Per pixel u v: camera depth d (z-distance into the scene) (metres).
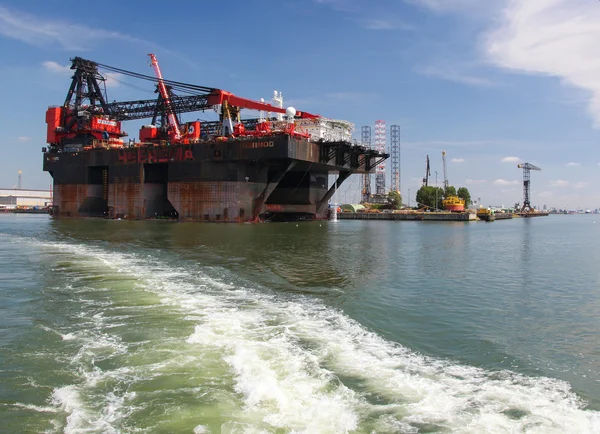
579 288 21.81
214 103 85.94
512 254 38.06
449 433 7.67
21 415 8.16
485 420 8.11
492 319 15.55
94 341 12.12
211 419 7.97
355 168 92.06
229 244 39.53
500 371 10.59
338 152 85.00
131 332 12.91
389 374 10.16
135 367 10.29
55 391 9.13
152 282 20.56
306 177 93.38
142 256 30.06
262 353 11.20
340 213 147.38
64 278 21.47
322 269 25.75
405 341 12.72
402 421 8.02
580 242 53.78
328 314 15.33
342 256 32.53
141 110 95.31
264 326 13.62
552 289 21.48
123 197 87.75
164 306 16.02
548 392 9.41
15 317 14.59
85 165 93.56
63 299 17.11
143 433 7.55
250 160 75.25
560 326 14.78
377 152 94.00
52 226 66.38
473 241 52.53
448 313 16.20
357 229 72.25
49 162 99.88
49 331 13.04
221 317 14.58
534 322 15.27
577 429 7.80
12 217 119.00
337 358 11.04
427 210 166.75
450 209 153.25
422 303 17.70
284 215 96.69
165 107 91.75
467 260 32.66
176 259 28.69
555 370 10.73
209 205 77.62
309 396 8.91
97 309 15.59
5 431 7.61
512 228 93.75
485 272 26.77
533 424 7.98
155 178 86.88
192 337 12.38
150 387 9.25
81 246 36.75
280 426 7.75
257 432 7.55
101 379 9.67
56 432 7.61
